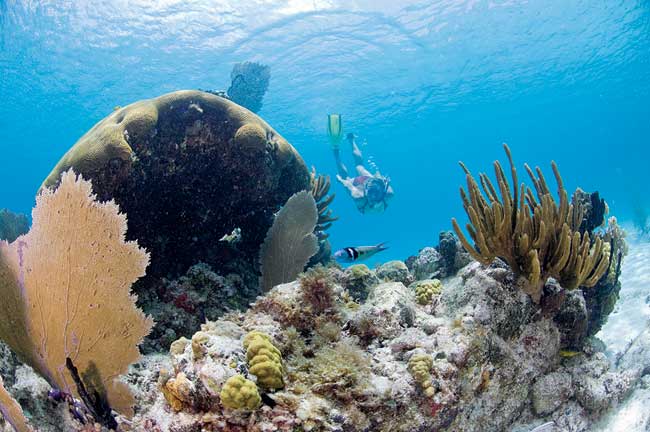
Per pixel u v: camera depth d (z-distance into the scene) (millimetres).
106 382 2943
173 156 5336
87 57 21297
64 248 2936
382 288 4219
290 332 3164
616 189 63219
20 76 23219
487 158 89750
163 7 18219
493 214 3559
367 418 2553
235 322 3576
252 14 19469
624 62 35281
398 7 20109
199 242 5992
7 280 3166
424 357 2912
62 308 2961
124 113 5387
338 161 14812
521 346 3549
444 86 32969
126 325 2896
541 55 29297
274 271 5723
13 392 2928
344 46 23062
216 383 2359
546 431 2826
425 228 71938
